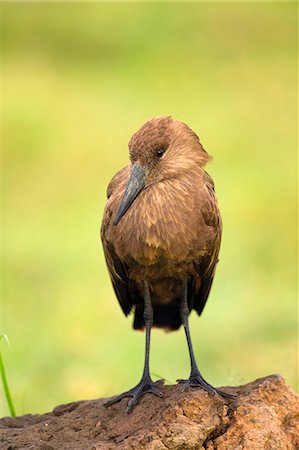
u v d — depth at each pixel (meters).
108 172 22.73
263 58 28.92
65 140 24.41
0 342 12.90
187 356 13.37
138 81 27.98
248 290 15.87
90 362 13.43
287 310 14.91
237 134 23.81
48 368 13.24
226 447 6.86
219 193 20.03
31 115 25.62
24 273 17.12
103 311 15.49
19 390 11.96
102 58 29.73
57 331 14.78
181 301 8.19
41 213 20.48
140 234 7.75
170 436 6.73
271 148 22.83
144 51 29.97
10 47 30.27
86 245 18.41
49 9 32.22
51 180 22.44
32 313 15.54
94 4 32.50
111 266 8.21
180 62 28.92
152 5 32.22
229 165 21.73
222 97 26.52
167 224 7.74
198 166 8.02
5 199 21.42
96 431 7.23
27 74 28.44
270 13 31.56
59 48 30.36
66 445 7.07
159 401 7.38
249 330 14.23
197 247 7.88
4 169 23.08
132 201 7.78
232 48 29.80
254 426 6.94
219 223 8.08
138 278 8.09
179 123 8.09
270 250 17.52
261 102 25.98
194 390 7.17
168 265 7.91
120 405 7.54
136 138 7.92
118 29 31.30
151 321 8.11
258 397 7.20
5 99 26.38
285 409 7.25
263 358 13.18
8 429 7.48
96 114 25.78
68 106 26.14
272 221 18.69
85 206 20.80
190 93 26.83
